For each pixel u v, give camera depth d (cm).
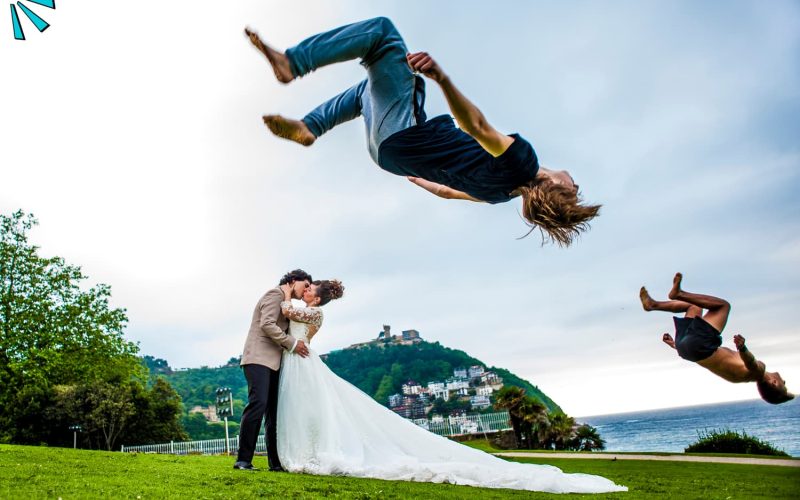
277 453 608
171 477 459
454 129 327
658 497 484
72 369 2811
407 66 319
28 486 362
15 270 2800
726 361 330
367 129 349
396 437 623
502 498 430
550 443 2903
